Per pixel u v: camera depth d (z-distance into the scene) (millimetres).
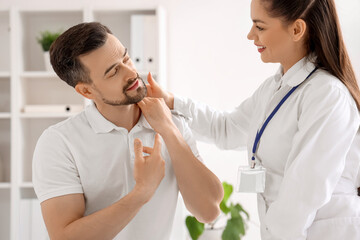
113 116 1435
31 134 3430
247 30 3438
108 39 1333
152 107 1448
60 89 3439
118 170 1434
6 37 3449
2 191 3445
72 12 3342
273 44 1441
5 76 3223
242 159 3471
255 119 1662
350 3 3188
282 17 1387
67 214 1339
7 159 3432
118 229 1294
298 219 1348
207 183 1429
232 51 3447
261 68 3443
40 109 3236
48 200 1354
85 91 1411
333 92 1361
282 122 1479
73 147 1409
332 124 1338
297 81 1465
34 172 1412
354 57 3195
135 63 3199
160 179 1349
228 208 3004
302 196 1332
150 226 1471
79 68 1341
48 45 3238
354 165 1463
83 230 1278
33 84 3434
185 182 1423
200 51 3451
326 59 1434
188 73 3461
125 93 1350
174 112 1586
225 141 1855
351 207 1434
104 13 3369
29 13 3332
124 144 1441
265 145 1523
